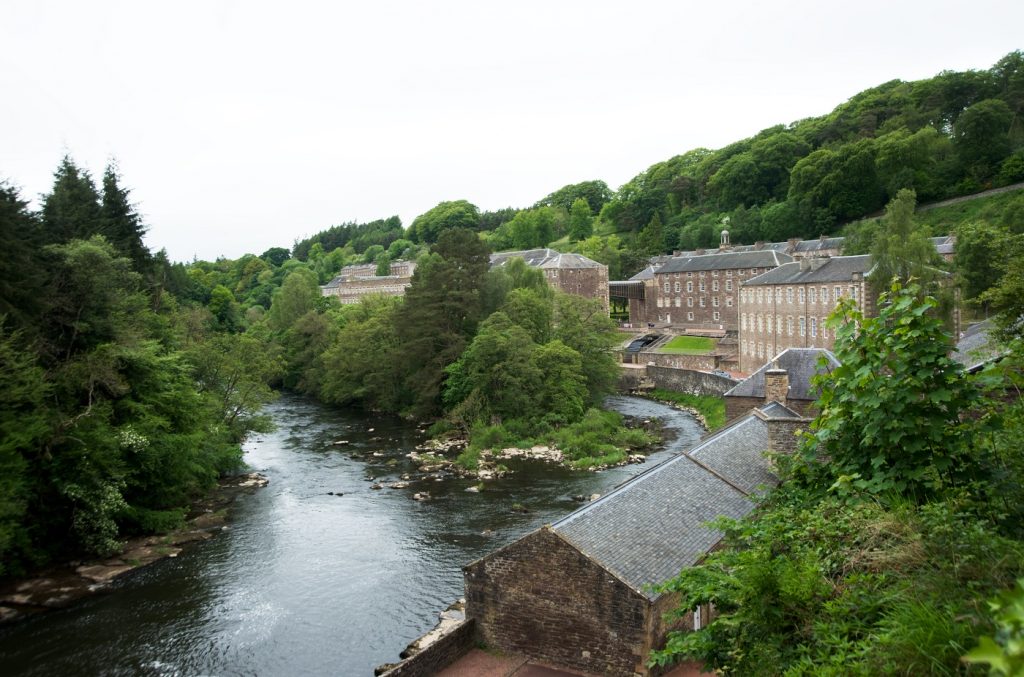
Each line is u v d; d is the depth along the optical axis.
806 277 90.31
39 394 36.75
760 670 11.15
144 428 43.38
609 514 25.27
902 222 74.56
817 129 179.12
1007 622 5.35
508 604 23.91
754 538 14.82
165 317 62.00
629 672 21.67
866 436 13.81
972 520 12.13
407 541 41.84
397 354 85.69
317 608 33.44
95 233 67.69
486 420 74.44
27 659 29.11
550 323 92.31
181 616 32.81
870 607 10.63
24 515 37.41
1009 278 23.95
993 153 133.75
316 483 55.38
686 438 70.25
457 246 89.94
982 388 13.68
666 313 140.88
